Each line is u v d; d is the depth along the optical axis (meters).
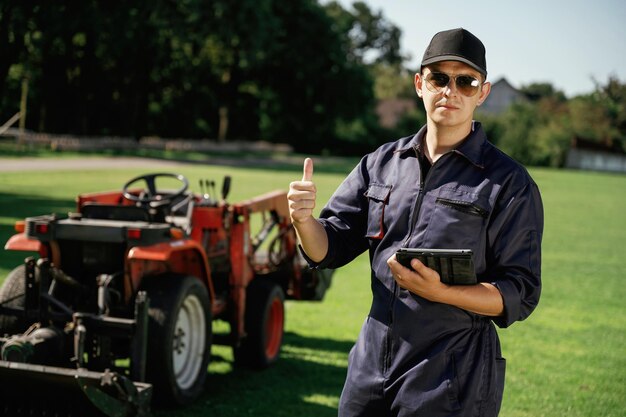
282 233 6.83
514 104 83.75
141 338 4.50
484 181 2.45
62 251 5.09
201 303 5.14
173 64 49.56
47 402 4.09
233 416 4.87
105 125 50.25
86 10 34.78
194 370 5.12
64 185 20.95
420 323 2.41
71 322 4.75
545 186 42.31
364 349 2.54
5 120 49.19
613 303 9.95
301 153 69.62
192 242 5.14
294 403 5.22
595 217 23.47
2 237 11.38
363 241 2.73
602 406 5.58
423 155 2.58
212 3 41.38
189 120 57.69
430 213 2.46
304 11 57.81
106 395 3.88
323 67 60.66
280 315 6.40
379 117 78.88
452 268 2.25
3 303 4.86
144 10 37.88
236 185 24.66
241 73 58.72
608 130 82.56
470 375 2.38
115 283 5.04
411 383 2.39
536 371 6.51
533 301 2.40
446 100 2.48
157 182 23.59
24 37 34.09
